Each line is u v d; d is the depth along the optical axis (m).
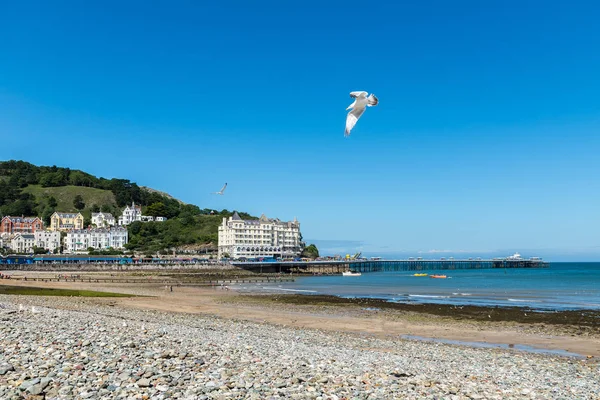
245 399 13.94
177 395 13.70
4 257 169.12
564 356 32.91
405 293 87.81
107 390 13.69
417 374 20.91
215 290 91.38
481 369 24.72
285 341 30.97
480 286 110.00
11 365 15.79
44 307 44.72
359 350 29.58
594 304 67.62
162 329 30.91
